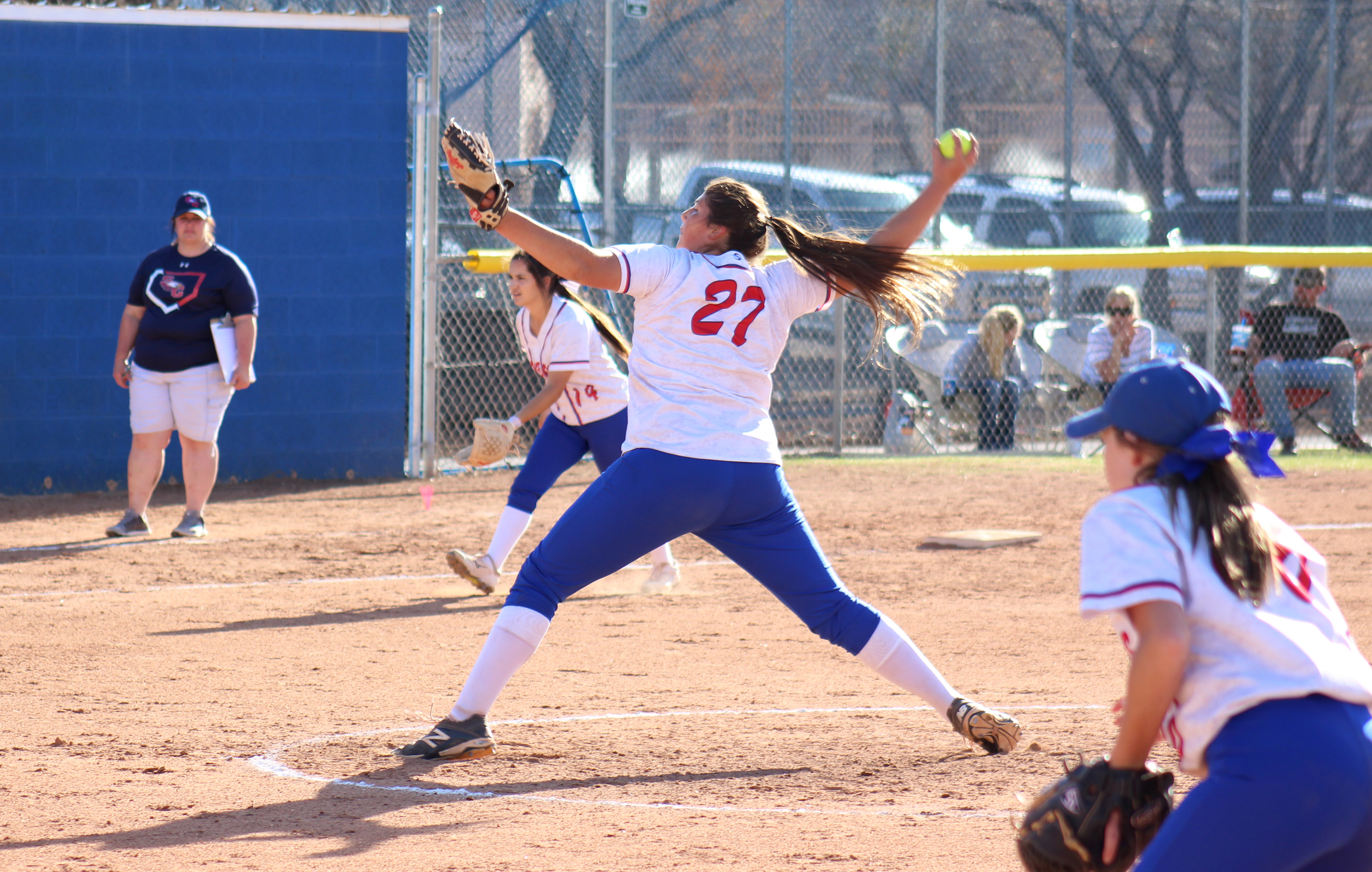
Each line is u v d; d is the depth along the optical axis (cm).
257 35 5000
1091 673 2419
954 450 5803
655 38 5988
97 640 2688
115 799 1667
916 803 1653
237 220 5034
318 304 5147
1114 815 945
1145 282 6481
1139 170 6719
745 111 6134
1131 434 962
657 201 6028
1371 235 6975
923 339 5738
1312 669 899
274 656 2556
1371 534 3922
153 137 4928
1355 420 5656
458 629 2822
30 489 4869
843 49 6269
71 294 4875
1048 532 4034
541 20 5791
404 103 5184
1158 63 6706
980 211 6456
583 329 2911
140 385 3962
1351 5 6900
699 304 1714
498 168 5494
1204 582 914
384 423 5250
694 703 2212
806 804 1647
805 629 2830
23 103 4778
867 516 4297
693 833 1524
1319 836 870
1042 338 5628
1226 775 885
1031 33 6525
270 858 1435
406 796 1683
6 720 2078
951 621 2883
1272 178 6869
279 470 5147
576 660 2542
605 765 1831
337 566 3581
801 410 5931
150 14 4884
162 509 4525
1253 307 6631
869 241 1820
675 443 1711
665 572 3291
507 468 5459
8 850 1466
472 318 5472
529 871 1388
